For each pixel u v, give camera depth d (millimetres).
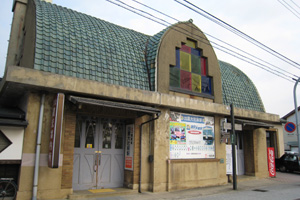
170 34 12023
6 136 7711
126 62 11023
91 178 9891
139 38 12922
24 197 7688
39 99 8375
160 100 10547
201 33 13297
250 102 16250
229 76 16500
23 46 11125
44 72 7941
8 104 10242
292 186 12961
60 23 10164
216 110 12648
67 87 8312
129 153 10609
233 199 9305
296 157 19562
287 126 14016
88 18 11891
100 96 9086
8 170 7980
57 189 8297
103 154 10359
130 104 9641
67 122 8820
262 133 16469
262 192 10977
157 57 11312
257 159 15719
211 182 12367
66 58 9242
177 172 11086
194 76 12711
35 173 7863
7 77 7293
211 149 12750
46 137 8297
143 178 10352
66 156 8656
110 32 11812
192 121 12180
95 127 10305
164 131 11000
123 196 9359
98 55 10281
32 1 10781
